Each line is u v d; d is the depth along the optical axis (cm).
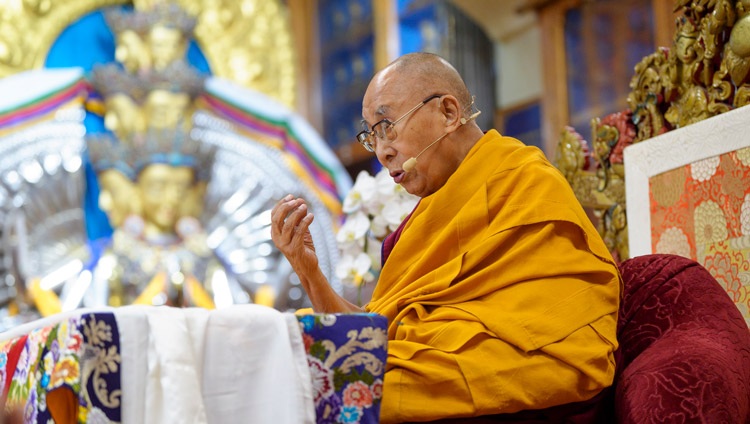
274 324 136
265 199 830
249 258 810
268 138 853
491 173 182
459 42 830
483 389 155
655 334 173
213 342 134
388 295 182
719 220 205
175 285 765
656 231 223
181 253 783
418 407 153
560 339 161
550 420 162
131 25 827
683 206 215
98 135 779
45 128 766
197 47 918
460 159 193
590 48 639
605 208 246
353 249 254
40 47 831
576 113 646
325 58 977
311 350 137
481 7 787
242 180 830
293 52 946
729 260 202
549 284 167
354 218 254
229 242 809
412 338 164
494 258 173
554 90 658
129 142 788
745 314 196
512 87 820
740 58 202
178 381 128
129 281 752
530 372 158
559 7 663
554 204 172
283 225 183
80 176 764
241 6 934
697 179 212
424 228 183
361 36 933
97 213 796
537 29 794
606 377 162
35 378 128
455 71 197
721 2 205
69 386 122
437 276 174
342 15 961
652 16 590
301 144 851
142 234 781
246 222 820
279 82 938
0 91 746
